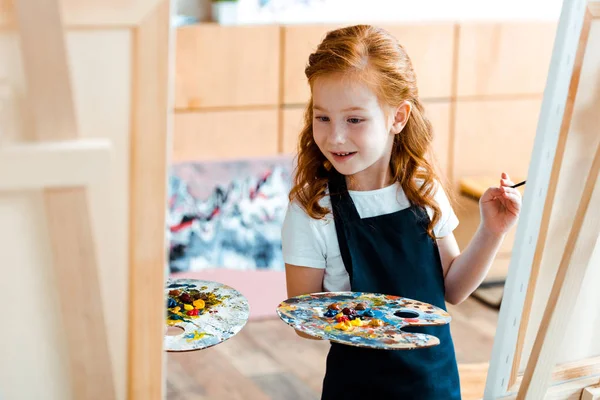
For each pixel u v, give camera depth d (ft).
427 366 4.18
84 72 2.76
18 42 2.63
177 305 3.89
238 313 3.84
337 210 4.25
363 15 11.06
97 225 2.85
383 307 3.88
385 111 4.03
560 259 4.24
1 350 2.89
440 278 4.40
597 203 3.88
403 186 4.41
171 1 2.79
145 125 2.85
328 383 4.25
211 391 7.33
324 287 4.34
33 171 2.68
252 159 9.98
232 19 10.05
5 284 2.82
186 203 9.70
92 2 2.69
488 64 10.84
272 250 10.05
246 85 9.94
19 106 2.67
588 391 4.49
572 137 3.94
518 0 11.75
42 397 2.99
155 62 2.81
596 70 3.85
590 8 3.74
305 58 10.09
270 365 7.96
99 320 2.94
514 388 4.47
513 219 4.30
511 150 11.26
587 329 4.50
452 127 10.89
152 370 3.10
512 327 4.30
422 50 10.54
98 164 2.74
